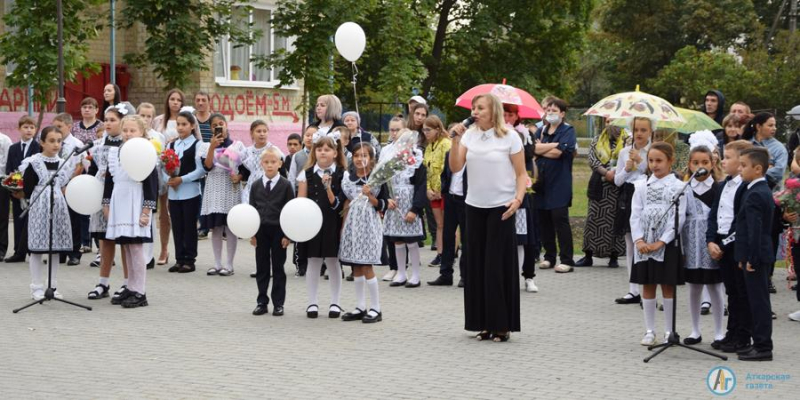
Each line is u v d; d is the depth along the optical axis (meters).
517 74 39.41
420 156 11.38
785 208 9.27
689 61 44.31
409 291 11.34
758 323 7.91
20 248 13.23
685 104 46.78
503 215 8.45
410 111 12.37
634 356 8.09
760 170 7.83
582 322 9.60
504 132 8.47
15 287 11.30
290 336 8.77
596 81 65.06
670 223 8.20
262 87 26.48
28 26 18.56
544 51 40.69
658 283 8.24
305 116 23.22
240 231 9.47
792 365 7.79
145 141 9.94
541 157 13.12
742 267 7.88
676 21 52.25
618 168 10.95
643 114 10.65
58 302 10.41
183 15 20.42
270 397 6.67
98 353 8.03
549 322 9.59
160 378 7.19
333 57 23.80
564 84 42.47
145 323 9.32
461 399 6.64
